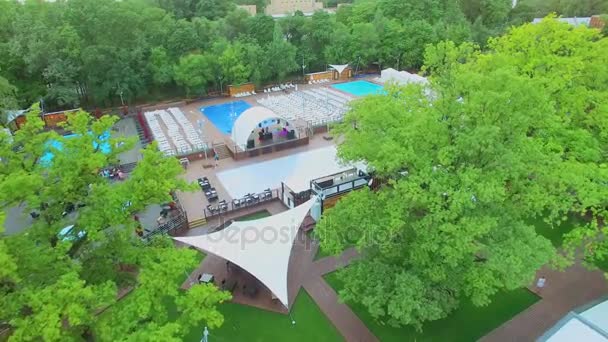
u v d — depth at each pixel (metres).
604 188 18.81
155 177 16.19
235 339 19.72
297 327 20.34
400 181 16.52
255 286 23.02
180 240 22.78
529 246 15.99
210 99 62.16
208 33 65.00
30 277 13.27
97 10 51.62
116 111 57.09
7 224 29.59
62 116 51.31
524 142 16.97
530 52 25.48
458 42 69.56
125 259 15.82
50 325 10.75
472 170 15.27
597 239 25.83
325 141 43.47
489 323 20.17
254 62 63.03
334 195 28.94
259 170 37.19
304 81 71.19
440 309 15.63
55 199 15.41
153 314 14.13
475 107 16.03
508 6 88.19
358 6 82.31
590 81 25.39
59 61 49.97
